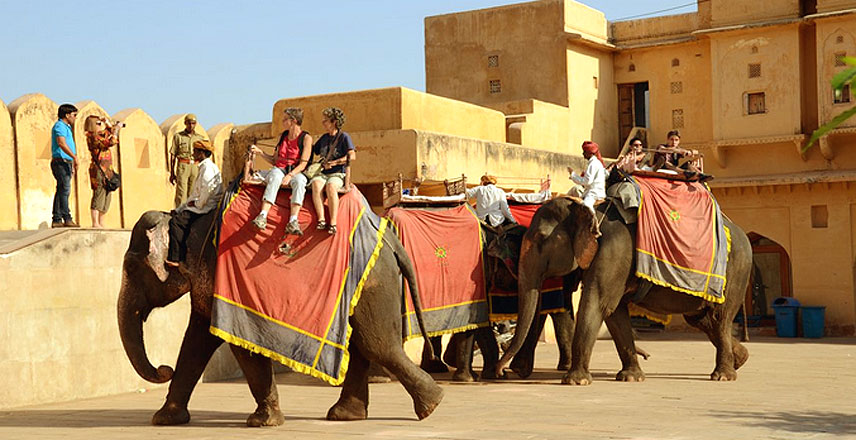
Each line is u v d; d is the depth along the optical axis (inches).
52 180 557.9
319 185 306.3
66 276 408.8
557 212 459.8
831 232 853.8
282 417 311.3
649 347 706.2
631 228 457.7
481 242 466.3
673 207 465.1
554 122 812.0
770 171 882.8
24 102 541.3
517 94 905.5
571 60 888.3
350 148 315.3
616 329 471.8
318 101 625.0
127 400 404.8
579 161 777.6
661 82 941.2
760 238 904.9
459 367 468.8
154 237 306.2
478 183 638.5
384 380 462.6
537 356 627.8
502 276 478.6
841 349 683.4
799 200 868.6
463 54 936.3
